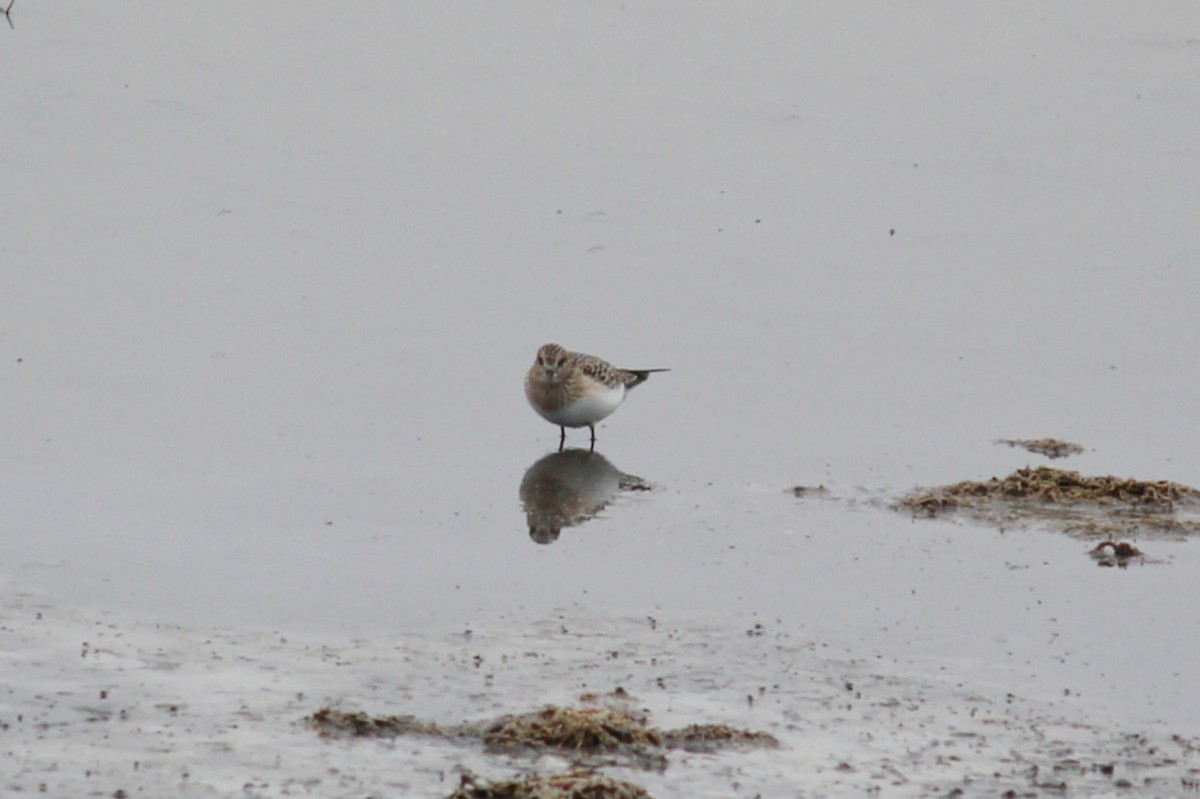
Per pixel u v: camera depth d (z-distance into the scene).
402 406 18.22
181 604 12.86
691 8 34.66
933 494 16.22
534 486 16.19
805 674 12.09
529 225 24.00
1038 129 28.44
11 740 10.29
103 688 11.16
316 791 9.84
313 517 15.02
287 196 24.56
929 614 13.44
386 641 12.32
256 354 19.38
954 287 22.56
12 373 18.27
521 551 14.48
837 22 34.00
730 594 13.70
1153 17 34.34
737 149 27.36
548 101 29.19
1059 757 10.88
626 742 10.62
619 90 29.83
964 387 19.47
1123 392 19.39
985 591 13.97
